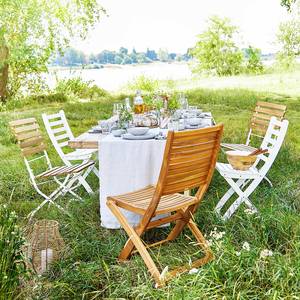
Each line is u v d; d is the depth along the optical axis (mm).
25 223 3820
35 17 11477
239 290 2508
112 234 3496
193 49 17734
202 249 3018
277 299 2361
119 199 3102
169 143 2701
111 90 12781
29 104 11062
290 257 2826
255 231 3211
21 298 2572
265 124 5109
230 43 17312
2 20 11094
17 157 6090
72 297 2660
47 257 3047
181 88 12523
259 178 3740
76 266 2918
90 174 5176
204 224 3549
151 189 3367
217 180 4637
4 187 4707
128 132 3611
